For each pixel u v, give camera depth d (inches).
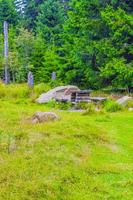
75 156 554.9
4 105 947.3
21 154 525.3
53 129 662.5
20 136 604.4
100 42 1471.5
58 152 549.3
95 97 1184.2
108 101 1074.7
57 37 2222.0
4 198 404.8
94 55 1537.9
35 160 503.8
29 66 1892.2
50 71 1854.1
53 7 2345.0
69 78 1624.0
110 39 1475.1
